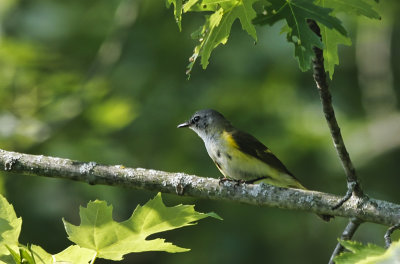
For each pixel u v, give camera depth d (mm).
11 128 12391
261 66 15758
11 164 6391
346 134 15430
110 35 15086
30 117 12789
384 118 15508
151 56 16031
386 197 14664
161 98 15500
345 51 16297
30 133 12516
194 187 6211
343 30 4324
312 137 14688
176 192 6230
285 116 15320
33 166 6371
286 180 9078
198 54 5270
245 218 14805
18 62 13133
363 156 15109
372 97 15688
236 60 15711
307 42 4352
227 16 5211
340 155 5578
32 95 13070
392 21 15305
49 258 4898
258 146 9094
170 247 4996
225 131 9375
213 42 5250
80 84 13805
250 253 14500
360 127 15508
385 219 5570
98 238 4926
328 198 5836
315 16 4352
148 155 14641
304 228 14664
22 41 13766
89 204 4980
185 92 15797
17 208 13625
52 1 16391
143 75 15734
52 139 12617
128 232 4973
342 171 14438
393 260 3799
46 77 13297
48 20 15844
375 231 14078
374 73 15680
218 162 9445
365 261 3883
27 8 15930
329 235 14547
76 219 13977
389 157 15125
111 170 6312
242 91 15703
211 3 5156
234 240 14586
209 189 6184
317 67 5156
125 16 15258
